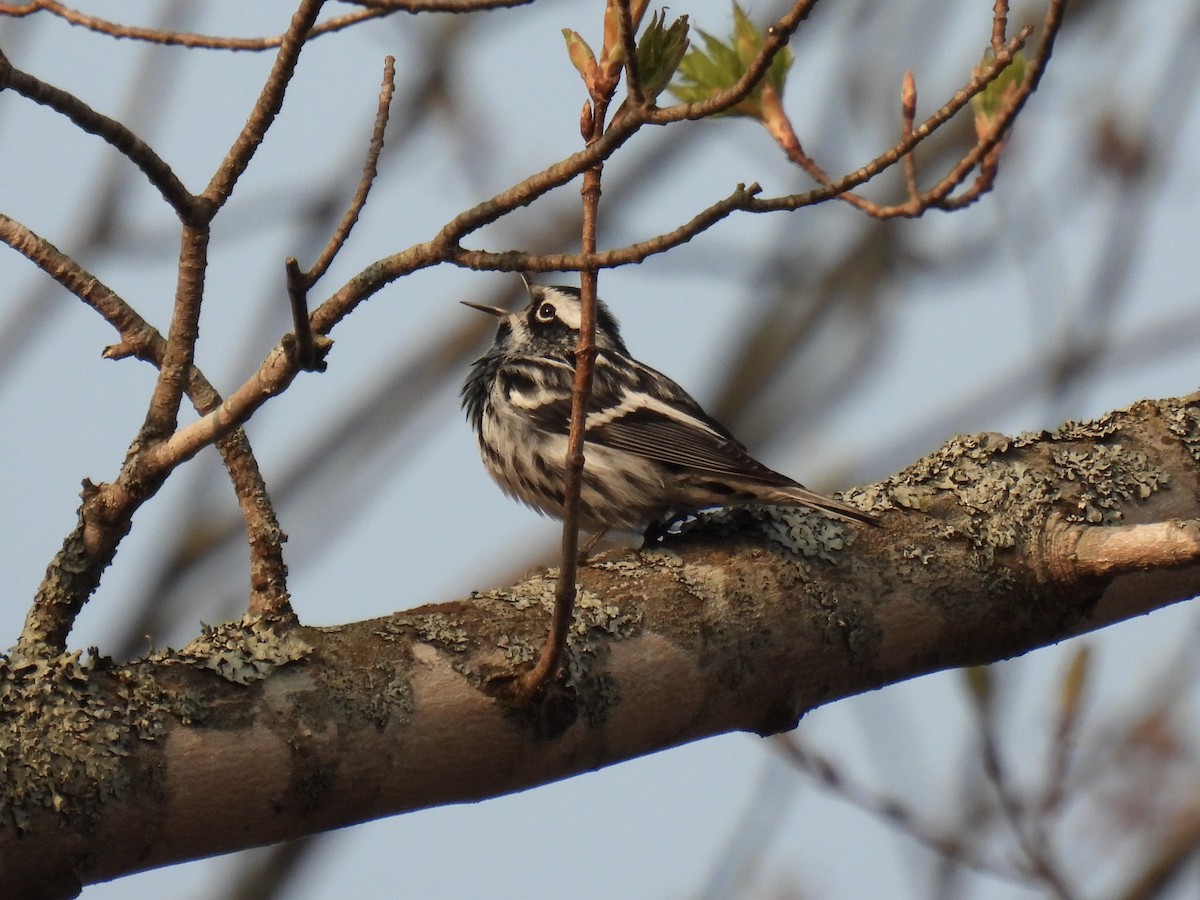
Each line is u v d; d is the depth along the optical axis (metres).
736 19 9.14
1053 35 7.85
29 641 6.56
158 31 8.13
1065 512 8.82
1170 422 9.56
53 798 6.03
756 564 8.09
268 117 6.41
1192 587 9.05
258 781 6.45
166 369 6.65
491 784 7.07
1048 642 8.80
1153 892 11.78
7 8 8.11
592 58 6.73
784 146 9.11
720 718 7.81
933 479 8.98
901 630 8.31
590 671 7.32
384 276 6.36
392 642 6.99
